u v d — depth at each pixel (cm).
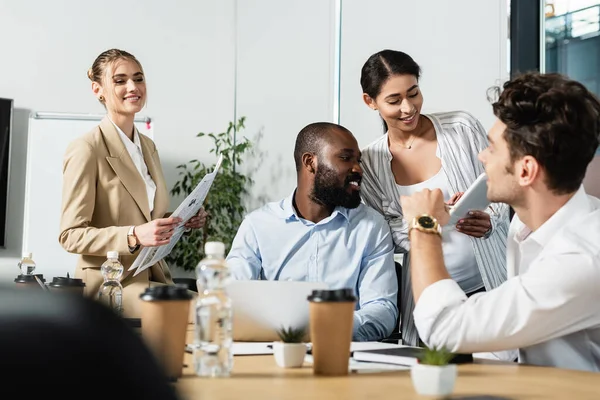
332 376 111
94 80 314
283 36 493
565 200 137
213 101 596
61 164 543
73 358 31
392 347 146
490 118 300
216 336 108
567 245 129
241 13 576
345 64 408
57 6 571
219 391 95
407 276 241
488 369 125
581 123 131
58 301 32
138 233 266
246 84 563
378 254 215
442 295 132
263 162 532
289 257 216
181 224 270
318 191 216
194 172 587
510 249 163
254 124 547
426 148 243
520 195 139
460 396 95
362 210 221
